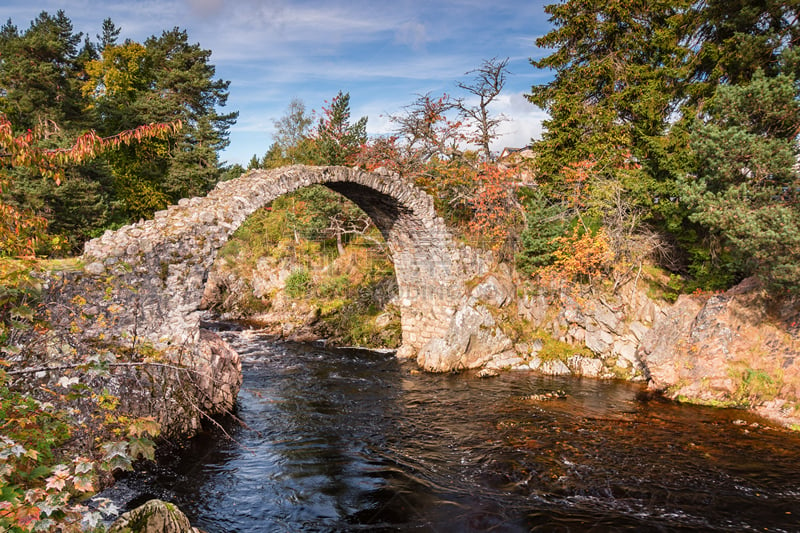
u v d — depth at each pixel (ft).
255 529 25.21
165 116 106.32
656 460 32.58
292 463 32.96
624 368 54.34
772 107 40.57
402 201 57.11
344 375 55.93
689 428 38.19
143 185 102.68
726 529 24.71
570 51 71.10
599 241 55.57
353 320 76.69
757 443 35.17
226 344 43.88
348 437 37.50
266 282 102.32
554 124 68.54
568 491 28.71
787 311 43.37
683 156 57.47
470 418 41.39
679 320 49.03
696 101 60.54
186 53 119.44
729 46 53.11
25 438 13.00
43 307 25.58
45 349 26.13
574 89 68.59
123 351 32.55
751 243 38.96
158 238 35.40
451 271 60.95
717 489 28.68
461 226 65.05
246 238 114.32
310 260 99.76
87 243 34.12
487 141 76.13
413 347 66.95
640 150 62.18
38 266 15.76
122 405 31.50
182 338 36.52
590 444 35.37
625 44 66.39
